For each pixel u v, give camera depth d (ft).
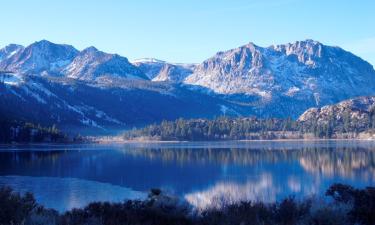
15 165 435.53
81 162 477.77
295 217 78.74
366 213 71.05
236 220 77.51
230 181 291.17
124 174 349.00
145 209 87.04
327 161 439.22
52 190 249.75
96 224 75.51
